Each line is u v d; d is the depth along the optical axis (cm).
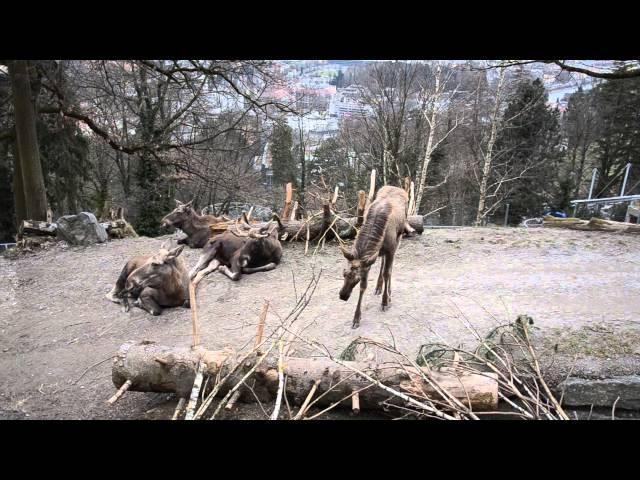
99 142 2217
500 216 2777
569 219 1101
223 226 1005
